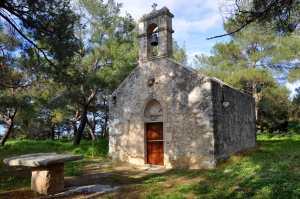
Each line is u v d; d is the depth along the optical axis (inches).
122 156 458.6
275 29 231.8
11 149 620.7
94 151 543.5
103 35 703.7
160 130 420.5
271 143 649.0
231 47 848.9
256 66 873.5
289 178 246.1
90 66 681.0
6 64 427.8
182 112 390.0
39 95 629.6
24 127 1151.6
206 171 335.0
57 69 393.4
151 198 229.5
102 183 301.6
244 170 301.1
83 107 725.3
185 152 380.2
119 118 472.1
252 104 592.7
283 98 951.6
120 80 630.5
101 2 711.1
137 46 698.2
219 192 230.7
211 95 365.4
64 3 335.3
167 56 417.1
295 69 770.8
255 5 210.2
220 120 387.2
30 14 299.4
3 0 245.1
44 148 645.9
